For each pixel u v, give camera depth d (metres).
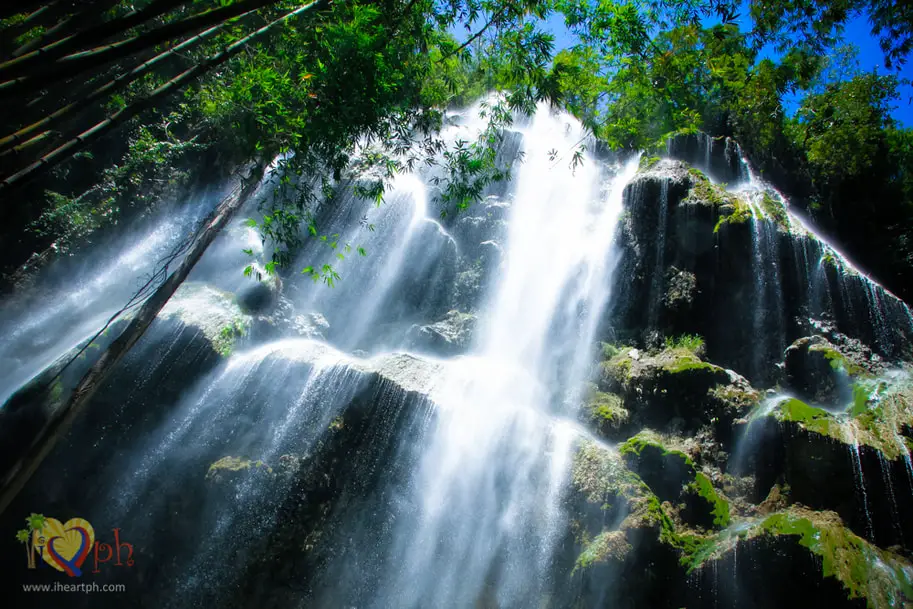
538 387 12.89
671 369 12.05
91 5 8.34
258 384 11.17
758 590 8.70
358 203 16.34
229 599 9.79
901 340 13.55
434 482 10.69
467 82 16.00
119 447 10.73
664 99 11.55
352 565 10.26
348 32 8.05
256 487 10.10
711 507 9.83
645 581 8.97
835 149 19.41
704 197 14.57
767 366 13.23
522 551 9.95
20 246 13.66
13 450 9.68
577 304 14.99
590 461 10.15
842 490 9.71
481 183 11.02
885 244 18.02
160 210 15.30
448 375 11.75
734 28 10.84
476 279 15.38
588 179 18.36
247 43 9.08
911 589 8.32
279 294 13.72
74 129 14.50
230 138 14.45
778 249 14.34
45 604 10.23
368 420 10.78
